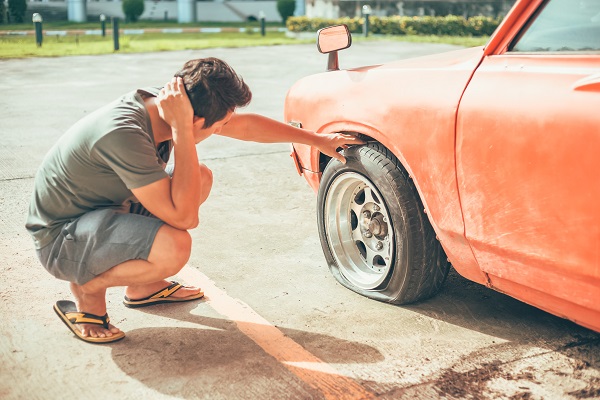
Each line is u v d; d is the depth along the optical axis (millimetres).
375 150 3145
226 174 5852
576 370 2688
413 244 3057
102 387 2619
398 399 2518
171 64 15016
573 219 2309
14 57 16609
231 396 2553
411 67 3064
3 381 2660
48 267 2842
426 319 3141
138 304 3295
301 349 2891
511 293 2713
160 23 37406
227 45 20250
